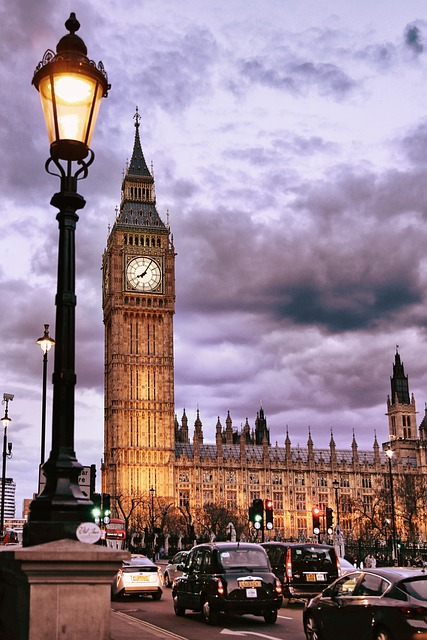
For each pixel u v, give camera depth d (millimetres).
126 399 188875
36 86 10711
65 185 10938
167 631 26797
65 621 9344
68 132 10508
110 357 195750
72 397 10570
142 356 191625
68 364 10570
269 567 30359
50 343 40812
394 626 18188
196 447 198125
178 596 33125
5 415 58031
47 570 9328
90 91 10453
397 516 193375
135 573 41000
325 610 21328
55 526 9984
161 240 198625
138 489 184625
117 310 192250
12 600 10312
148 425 188875
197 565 31781
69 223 10977
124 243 196625
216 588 29188
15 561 9406
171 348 193625
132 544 163125
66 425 10469
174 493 189250
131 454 186500
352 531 196375
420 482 199625
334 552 36531
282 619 31781
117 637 20109
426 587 18797
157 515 174500
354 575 21078
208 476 197750
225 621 31125
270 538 185750
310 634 22453
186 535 173125
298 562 35969
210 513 174875
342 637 20344
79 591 9469
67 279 10781
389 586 19172
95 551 9477
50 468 10352
